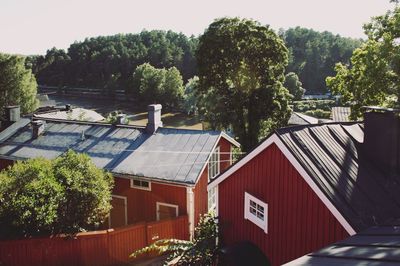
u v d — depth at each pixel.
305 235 9.40
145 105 96.81
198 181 19.33
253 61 42.28
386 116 9.63
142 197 19.64
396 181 9.36
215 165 21.92
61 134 24.20
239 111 42.38
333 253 6.36
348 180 8.90
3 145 24.16
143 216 19.72
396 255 5.55
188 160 19.44
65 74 130.12
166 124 72.62
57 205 13.73
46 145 23.30
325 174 8.78
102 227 20.58
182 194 18.48
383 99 23.88
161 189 19.03
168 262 14.32
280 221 10.32
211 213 15.51
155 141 21.59
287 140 9.59
